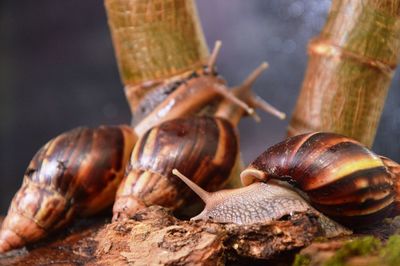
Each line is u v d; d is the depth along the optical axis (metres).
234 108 0.60
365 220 0.49
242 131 1.24
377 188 0.49
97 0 1.33
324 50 0.55
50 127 1.36
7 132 1.34
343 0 0.54
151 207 0.51
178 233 0.49
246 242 0.49
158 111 0.58
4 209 1.29
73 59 1.37
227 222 0.50
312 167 0.49
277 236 0.49
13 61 1.35
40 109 1.36
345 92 0.54
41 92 1.36
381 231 0.50
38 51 1.36
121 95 1.36
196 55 0.59
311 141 0.50
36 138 1.36
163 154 0.53
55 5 1.34
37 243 0.55
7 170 1.33
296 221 0.49
